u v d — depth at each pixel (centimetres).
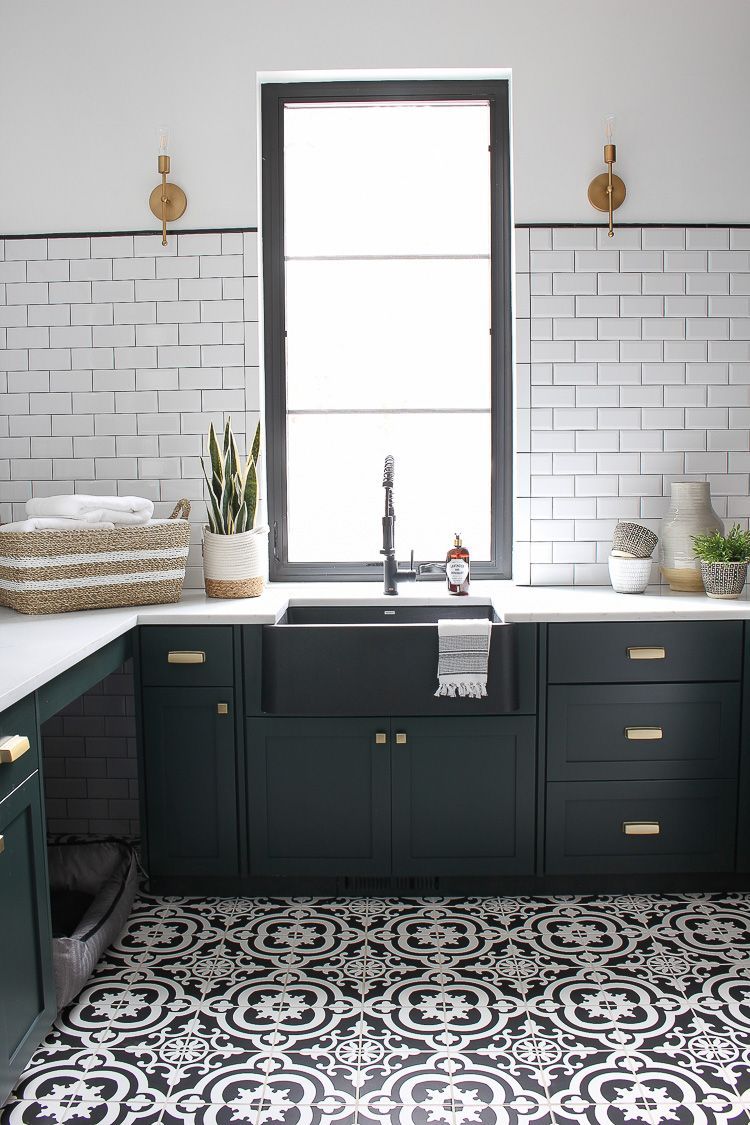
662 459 326
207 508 328
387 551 313
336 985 236
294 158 335
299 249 338
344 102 331
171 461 327
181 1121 187
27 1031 195
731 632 277
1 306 325
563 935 260
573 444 325
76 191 321
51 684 211
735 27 315
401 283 339
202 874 283
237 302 322
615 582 310
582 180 319
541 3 314
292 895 286
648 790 280
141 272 322
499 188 332
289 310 339
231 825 281
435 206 337
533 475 326
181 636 275
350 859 281
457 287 338
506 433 338
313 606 307
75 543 278
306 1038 214
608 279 320
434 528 343
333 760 278
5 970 183
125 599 288
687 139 318
